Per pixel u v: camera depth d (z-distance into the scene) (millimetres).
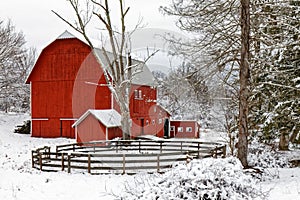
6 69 47031
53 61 34969
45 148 19047
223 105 19234
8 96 48000
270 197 10055
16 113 49062
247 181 6617
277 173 14672
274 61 15359
